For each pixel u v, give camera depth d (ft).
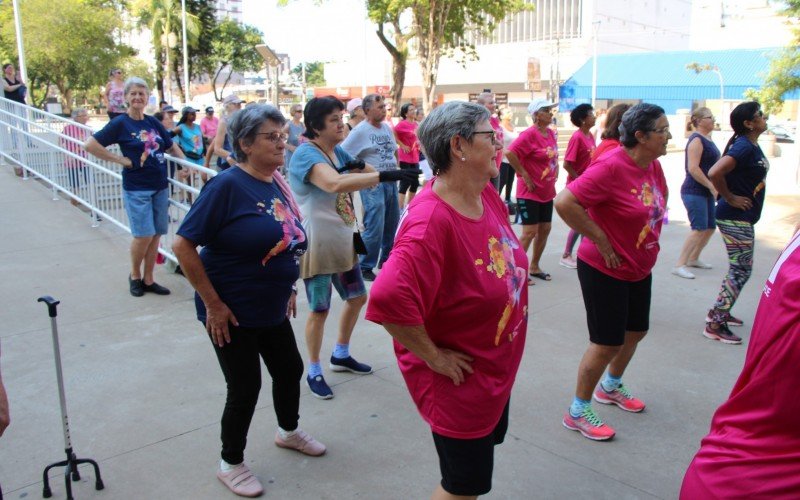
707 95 114.11
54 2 114.73
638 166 11.27
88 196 27.25
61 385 9.80
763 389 5.74
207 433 12.00
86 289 20.06
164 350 15.75
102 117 144.15
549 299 20.33
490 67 166.09
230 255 9.66
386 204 22.76
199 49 172.55
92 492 10.14
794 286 5.56
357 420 12.57
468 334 7.22
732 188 16.07
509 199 33.63
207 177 20.81
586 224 11.05
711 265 24.08
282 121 9.75
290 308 11.05
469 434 7.33
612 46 159.84
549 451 11.53
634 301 12.03
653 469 11.02
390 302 6.77
